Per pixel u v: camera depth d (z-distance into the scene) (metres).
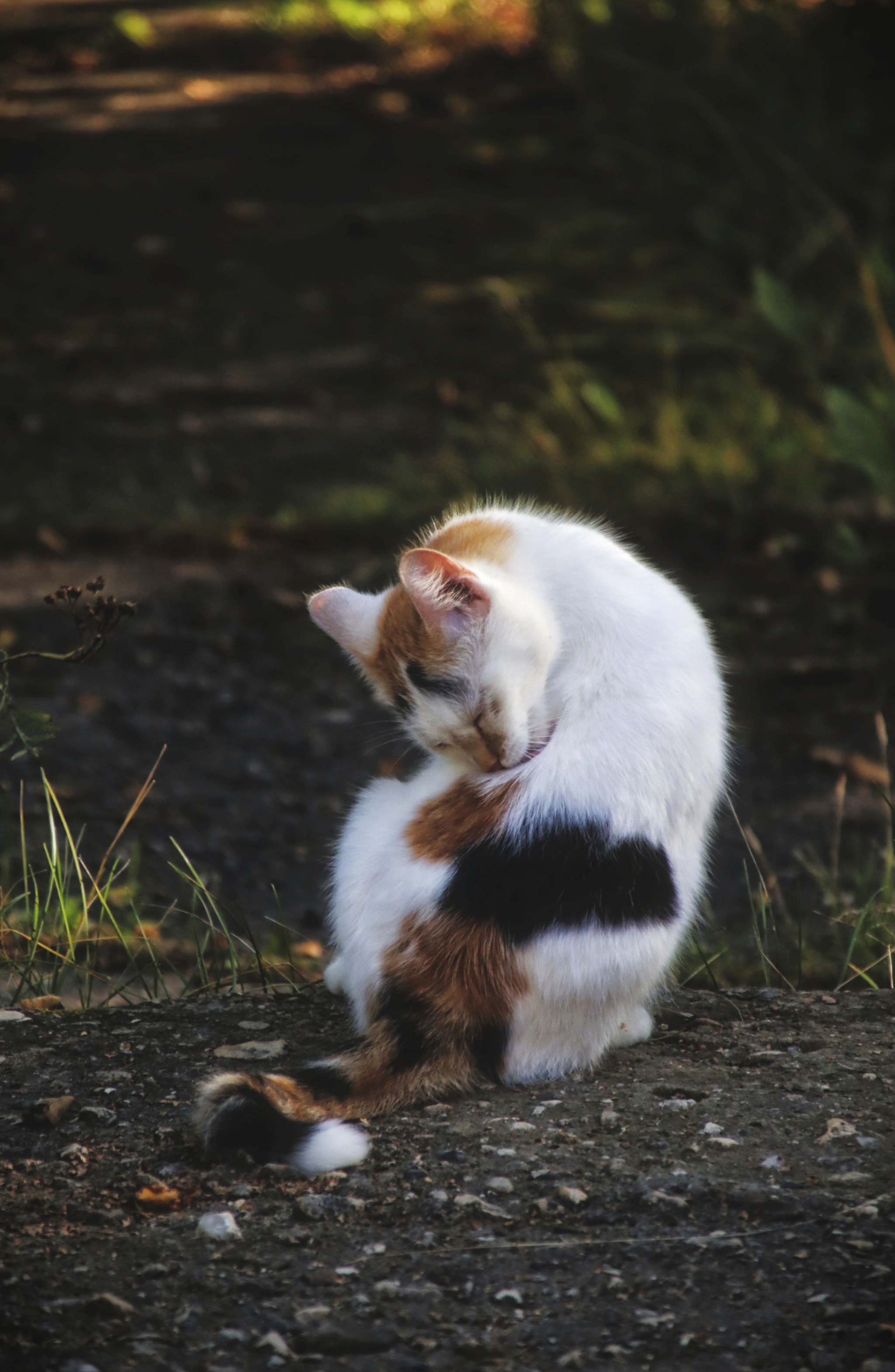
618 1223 3.57
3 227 20.39
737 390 13.44
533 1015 4.20
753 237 15.72
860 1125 4.01
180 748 8.62
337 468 12.91
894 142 15.95
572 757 4.31
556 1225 3.58
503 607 4.57
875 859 7.27
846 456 11.72
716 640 9.95
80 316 17.12
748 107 17.05
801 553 11.12
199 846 7.43
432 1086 4.13
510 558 4.95
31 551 11.44
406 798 4.57
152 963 6.00
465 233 19.09
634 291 16.02
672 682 4.49
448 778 4.61
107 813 7.62
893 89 16.31
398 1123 4.05
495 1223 3.59
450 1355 3.12
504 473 12.32
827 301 14.46
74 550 11.48
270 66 31.14
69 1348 3.15
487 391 14.31
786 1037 4.72
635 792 4.26
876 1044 4.65
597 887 4.16
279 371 15.30
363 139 24.17
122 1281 3.39
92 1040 4.79
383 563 11.04
